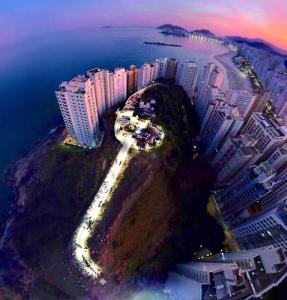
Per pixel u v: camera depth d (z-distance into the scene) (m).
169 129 155.75
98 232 124.44
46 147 165.38
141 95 178.88
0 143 182.75
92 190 134.38
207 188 147.62
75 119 141.38
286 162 119.44
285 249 80.88
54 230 132.25
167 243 122.88
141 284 112.81
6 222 144.00
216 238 128.25
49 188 144.88
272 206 107.50
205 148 170.75
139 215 121.50
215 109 160.12
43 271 122.81
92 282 117.81
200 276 80.25
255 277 71.12
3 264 128.00
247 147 128.00
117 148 141.88
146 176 128.00
